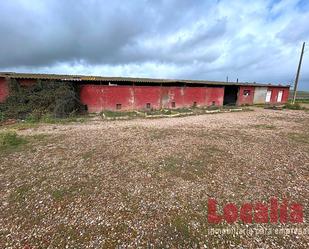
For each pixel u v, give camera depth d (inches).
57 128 426.0
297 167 233.5
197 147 300.0
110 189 181.0
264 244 121.3
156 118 590.9
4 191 176.9
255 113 734.5
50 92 568.7
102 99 689.6
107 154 267.1
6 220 140.6
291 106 925.8
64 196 169.8
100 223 138.3
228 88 1128.2
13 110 518.9
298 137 370.6
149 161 244.2
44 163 236.5
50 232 129.9
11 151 275.6
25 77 590.9
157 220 141.9
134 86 733.9
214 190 180.9
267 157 264.1
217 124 491.8
